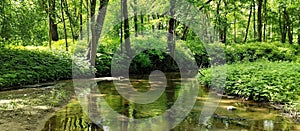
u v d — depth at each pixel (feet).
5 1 49.70
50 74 42.19
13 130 18.75
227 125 20.62
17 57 42.52
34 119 21.53
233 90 31.53
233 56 57.26
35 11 57.72
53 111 24.20
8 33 50.21
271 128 19.80
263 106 26.58
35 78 39.75
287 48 58.65
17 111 23.59
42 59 44.42
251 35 94.68
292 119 22.09
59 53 48.34
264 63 44.57
